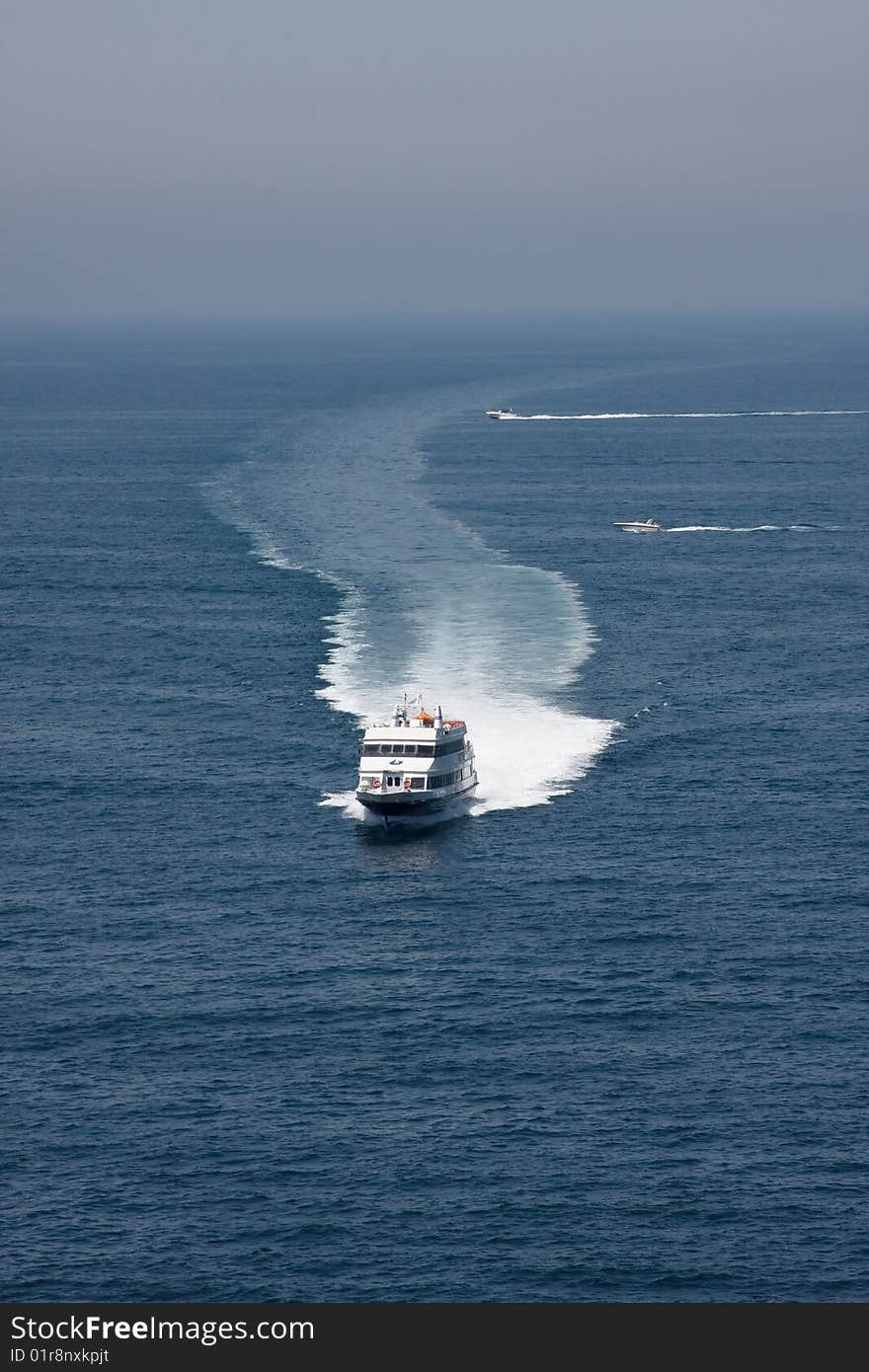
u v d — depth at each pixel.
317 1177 120.75
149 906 167.62
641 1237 114.31
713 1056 136.62
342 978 151.25
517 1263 112.00
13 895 170.12
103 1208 117.38
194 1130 126.50
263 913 165.88
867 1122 126.62
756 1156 122.81
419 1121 127.50
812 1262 111.81
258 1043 139.38
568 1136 125.44
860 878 172.62
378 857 179.88
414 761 190.62
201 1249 113.50
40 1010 145.12
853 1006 144.88
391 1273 111.12
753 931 160.38
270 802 196.62
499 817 191.00
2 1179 120.44
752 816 190.88
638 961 154.12
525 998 147.12
